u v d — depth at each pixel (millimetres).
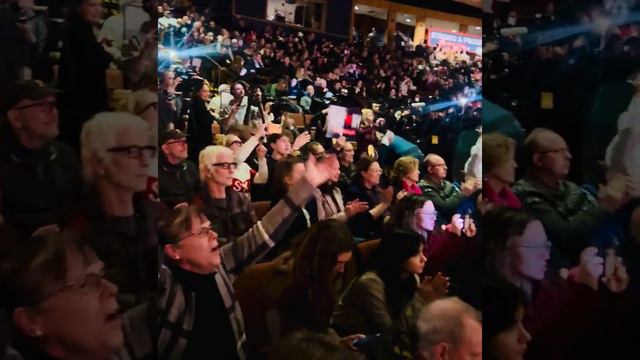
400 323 2336
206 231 2174
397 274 2338
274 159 2238
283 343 2254
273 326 2246
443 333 2367
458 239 2369
